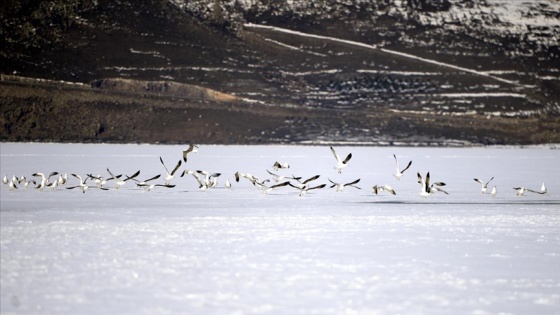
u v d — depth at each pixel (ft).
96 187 624.59
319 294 271.28
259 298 265.34
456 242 370.73
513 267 316.19
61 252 330.34
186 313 247.50
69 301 258.57
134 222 418.92
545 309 259.60
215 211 475.31
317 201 544.62
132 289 273.13
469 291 279.08
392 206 519.60
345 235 386.73
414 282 289.53
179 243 355.97
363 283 286.46
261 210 484.33
